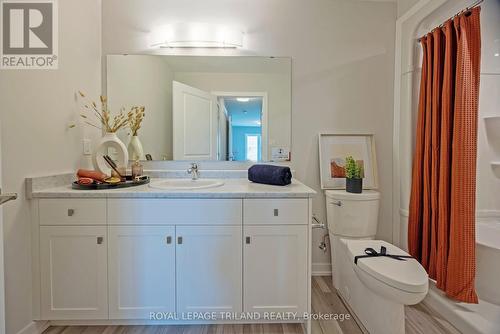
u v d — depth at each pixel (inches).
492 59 83.4
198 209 60.4
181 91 86.4
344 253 74.1
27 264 58.1
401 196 85.7
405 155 84.1
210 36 82.7
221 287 61.2
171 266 60.8
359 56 87.4
